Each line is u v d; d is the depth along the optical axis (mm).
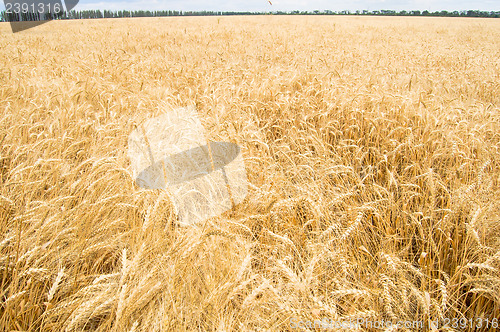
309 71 7195
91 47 12797
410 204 2809
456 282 2059
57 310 1591
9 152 3318
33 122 4176
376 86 5699
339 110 4641
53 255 2000
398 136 4066
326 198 2629
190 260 1796
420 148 3588
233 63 8727
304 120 4238
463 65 9539
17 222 2006
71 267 2021
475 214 1989
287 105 4574
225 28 21297
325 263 1965
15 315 1611
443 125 3811
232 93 5441
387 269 1940
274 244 2211
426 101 4797
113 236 2188
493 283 1789
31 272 1759
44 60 9234
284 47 12695
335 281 1783
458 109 4469
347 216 2451
